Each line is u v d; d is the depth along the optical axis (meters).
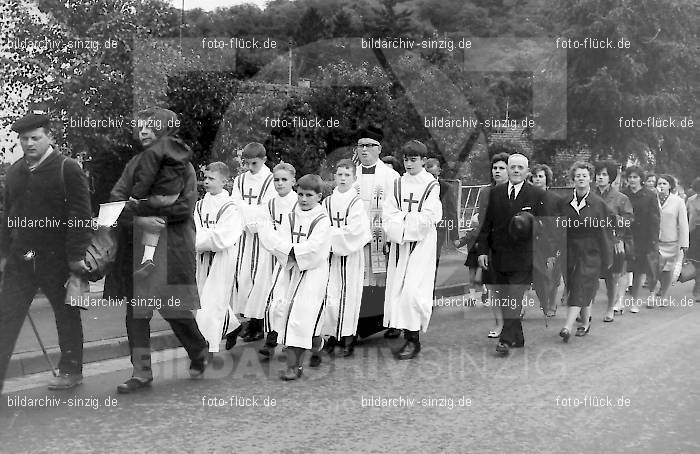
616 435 5.24
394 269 7.92
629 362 7.46
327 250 7.05
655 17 21.42
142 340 6.41
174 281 6.40
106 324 8.52
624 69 21.25
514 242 7.95
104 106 10.16
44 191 6.04
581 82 21.59
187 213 6.39
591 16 21.44
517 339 8.16
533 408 5.88
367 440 5.11
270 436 5.18
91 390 6.35
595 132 21.86
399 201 7.91
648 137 22.16
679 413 5.75
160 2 10.79
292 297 6.96
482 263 8.31
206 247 7.27
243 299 8.55
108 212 6.22
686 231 11.87
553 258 8.81
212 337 7.33
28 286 6.14
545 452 4.90
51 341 7.55
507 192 8.12
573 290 8.48
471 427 5.40
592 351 8.00
